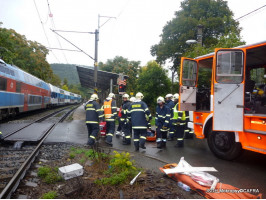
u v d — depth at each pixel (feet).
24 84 56.44
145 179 13.61
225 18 76.74
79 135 30.12
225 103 17.30
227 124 17.21
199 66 25.02
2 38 81.10
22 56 126.41
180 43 87.25
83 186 12.00
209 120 20.48
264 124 15.78
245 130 16.85
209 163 18.02
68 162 17.33
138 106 21.40
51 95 104.01
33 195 11.59
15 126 36.63
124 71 110.22
